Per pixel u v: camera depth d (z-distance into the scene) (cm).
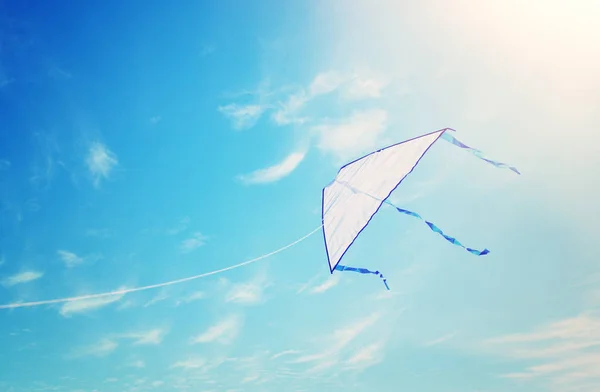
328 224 739
